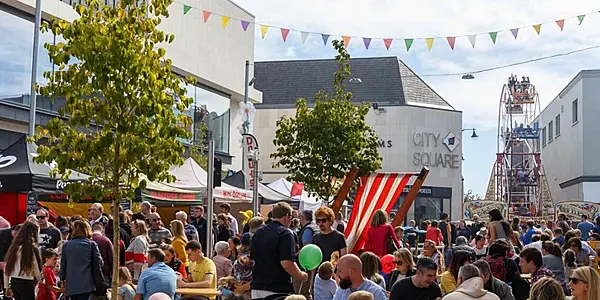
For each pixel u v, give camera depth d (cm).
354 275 820
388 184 1436
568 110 5638
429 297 810
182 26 3338
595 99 5134
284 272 891
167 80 1048
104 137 990
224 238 1659
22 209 1647
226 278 1145
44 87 1024
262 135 4988
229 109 3897
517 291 1026
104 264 1141
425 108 4931
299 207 2506
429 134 4928
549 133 6662
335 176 2292
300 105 2364
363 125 2347
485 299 719
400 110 4900
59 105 2570
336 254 1044
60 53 1010
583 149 5141
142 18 1050
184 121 1074
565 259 1395
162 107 1022
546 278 759
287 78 5394
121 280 1070
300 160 2323
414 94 5122
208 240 1300
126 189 1025
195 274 1133
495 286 891
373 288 820
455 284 967
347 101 2359
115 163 1007
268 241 885
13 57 2370
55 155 1003
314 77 5366
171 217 2350
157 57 1052
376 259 951
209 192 1309
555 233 1983
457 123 5022
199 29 3488
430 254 1322
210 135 3653
